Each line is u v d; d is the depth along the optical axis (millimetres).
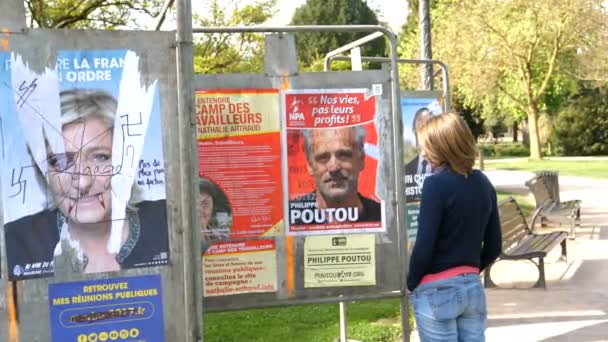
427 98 6652
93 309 3395
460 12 35188
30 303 3328
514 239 8477
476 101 38531
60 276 3359
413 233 6480
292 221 4480
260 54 13359
